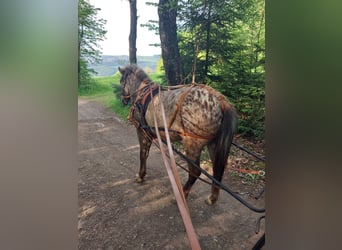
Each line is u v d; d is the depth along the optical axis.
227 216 2.46
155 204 2.70
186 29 4.73
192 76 4.37
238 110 3.55
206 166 3.35
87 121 4.93
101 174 3.19
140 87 3.28
